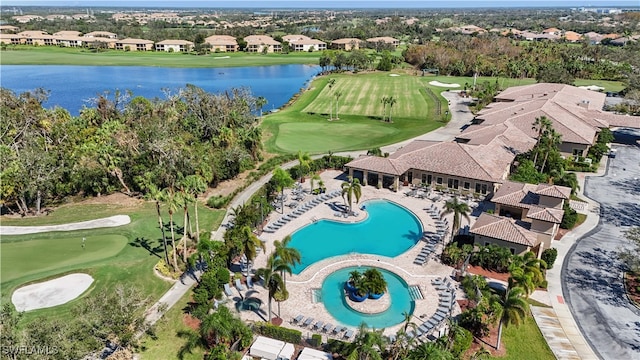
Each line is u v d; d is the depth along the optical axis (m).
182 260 47.56
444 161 64.94
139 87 156.38
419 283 42.84
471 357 32.88
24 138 71.00
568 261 46.69
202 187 47.84
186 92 90.25
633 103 108.00
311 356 33.16
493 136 73.38
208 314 37.38
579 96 102.62
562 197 48.62
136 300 33.34
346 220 55.72
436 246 49.44
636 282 43.19
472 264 45.88
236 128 85.81
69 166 65.94
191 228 54.88
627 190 64.44
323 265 46.38
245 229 42.28
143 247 50.53
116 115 90.62
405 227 54.88
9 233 53.78
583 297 41.09
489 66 166.88
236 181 70.56
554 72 137.88
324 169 75.19
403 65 189.88
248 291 42.03
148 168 64.69
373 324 37.62
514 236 45.19
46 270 45.31
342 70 185.38
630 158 78.06
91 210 61.19
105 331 29.09
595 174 70.69
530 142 73.56
